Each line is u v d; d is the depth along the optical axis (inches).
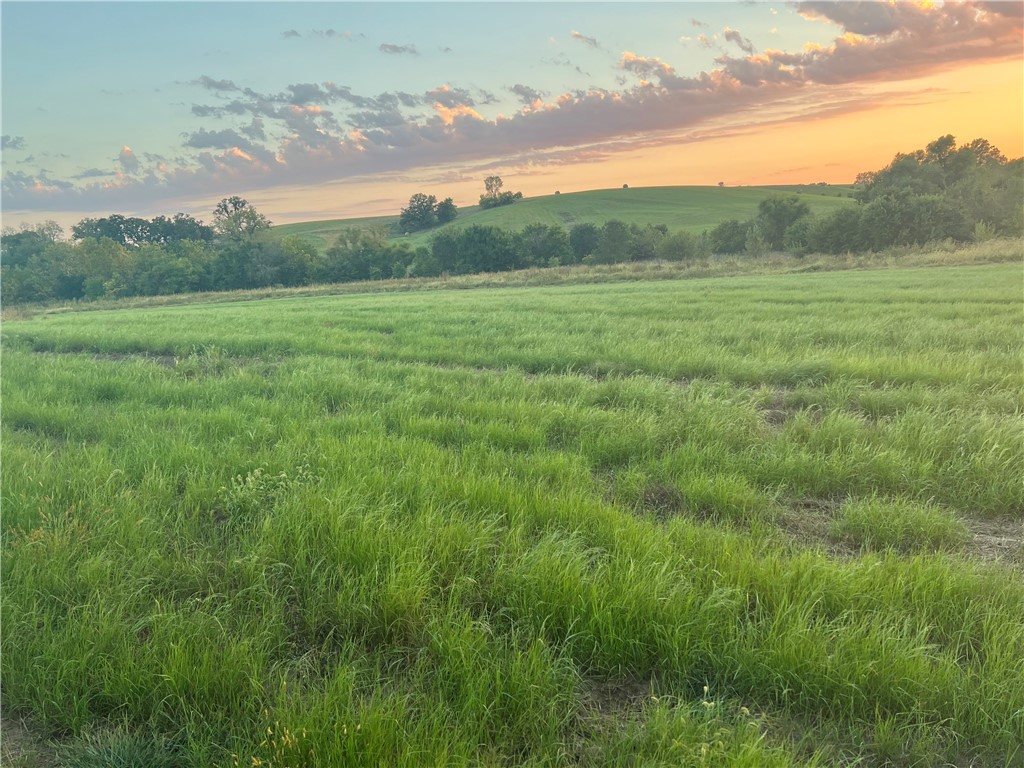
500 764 113.7
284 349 629.6
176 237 6412.4
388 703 123.2
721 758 110.7
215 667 136.7
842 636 141.3
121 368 523.8
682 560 174.1
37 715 134.1
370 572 167.8
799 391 395.5
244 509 218.7
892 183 4237.2
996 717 124.5
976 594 163.0
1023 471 247.9
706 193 7608.3
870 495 243.1
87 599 163.2
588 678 144.0
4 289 3577.8
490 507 216.2
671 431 307.7
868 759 121.4
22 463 263.6
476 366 546.3
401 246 4143.7
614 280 2210.9
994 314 719.7
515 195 7859.3
